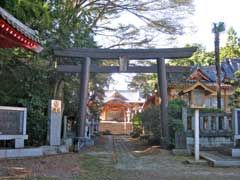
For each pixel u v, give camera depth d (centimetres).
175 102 1805
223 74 2783
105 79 2697
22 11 1033
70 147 1641
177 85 2478
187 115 1576
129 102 5184
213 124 1591
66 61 1919
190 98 1313
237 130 1522
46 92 1738
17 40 821
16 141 1349
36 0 1135
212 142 1566
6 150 1261
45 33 1658
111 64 2311
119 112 5209
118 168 1108
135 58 1802
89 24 1933
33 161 1195
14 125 1358
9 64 1662
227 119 1602
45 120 1577
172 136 1631
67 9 1773
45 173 974
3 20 727
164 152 1530
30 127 1542
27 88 1691
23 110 1388
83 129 1814
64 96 2084
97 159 1327
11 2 973
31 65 1695
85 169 1071
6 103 1623
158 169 1100
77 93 2141
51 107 1513
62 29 1694
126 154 1527
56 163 1171
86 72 1789
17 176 911
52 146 1466
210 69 2945
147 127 2048
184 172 1048
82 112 1808
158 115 1912
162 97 1739
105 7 1998
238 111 1538
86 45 1862
